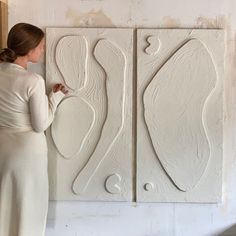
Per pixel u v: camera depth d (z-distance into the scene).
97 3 2.65
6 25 2.66
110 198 2.71
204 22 2.63
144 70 2.64
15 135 2.36
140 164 2.69
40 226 2.47
